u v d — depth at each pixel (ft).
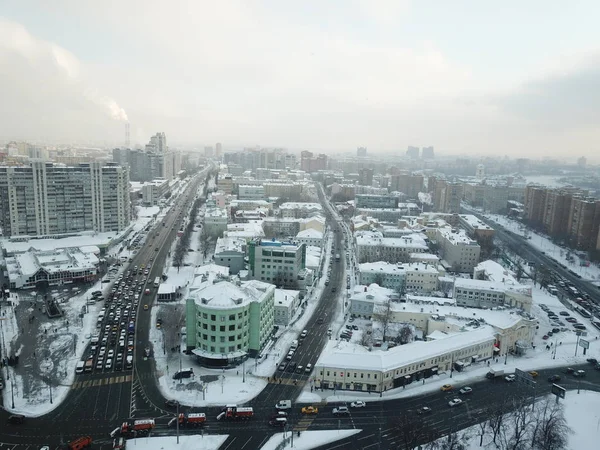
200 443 561.43
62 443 550.77
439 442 577.43
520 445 578.66
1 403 627.87
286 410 638.53
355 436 589.32
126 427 574.56
